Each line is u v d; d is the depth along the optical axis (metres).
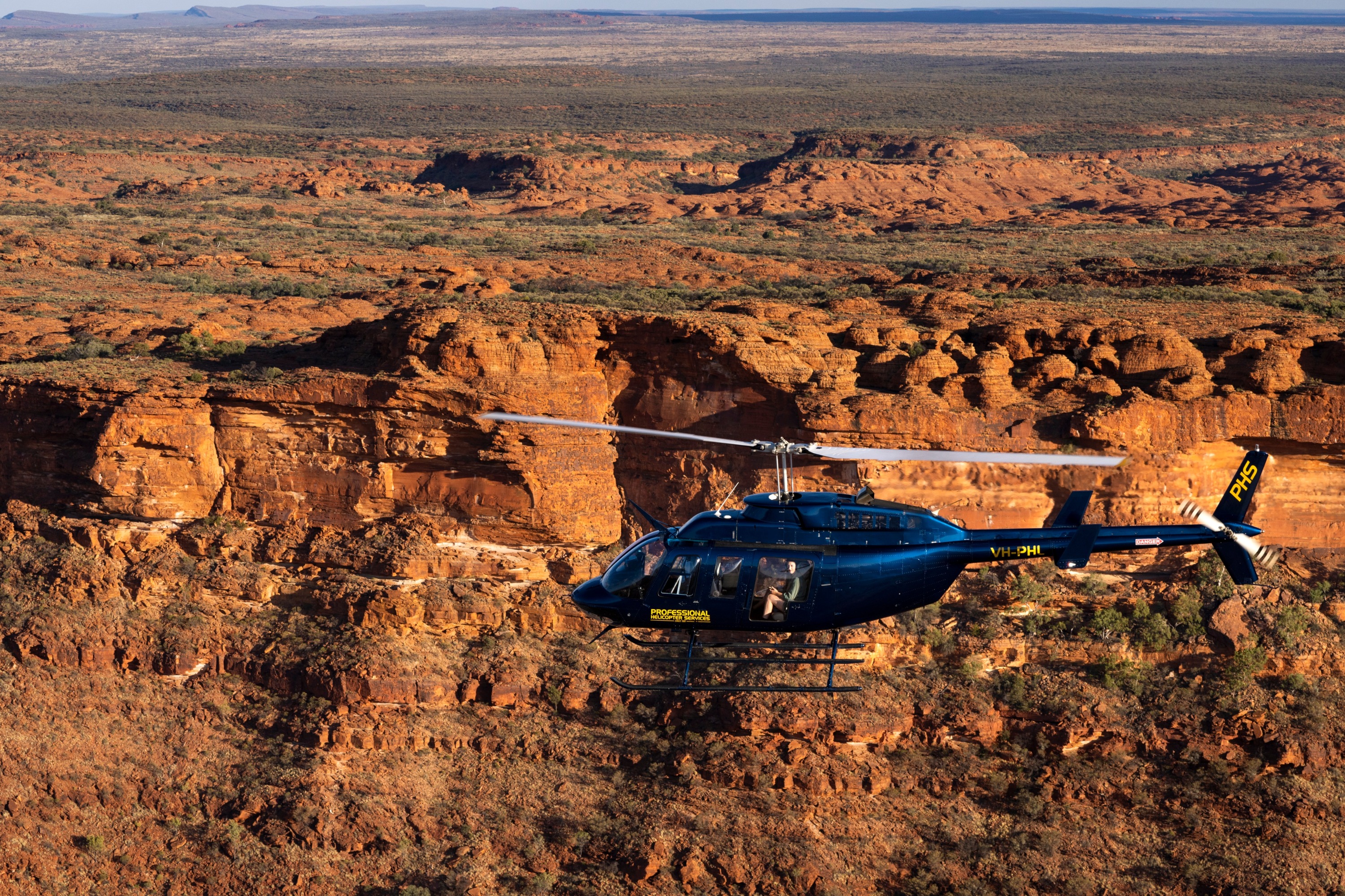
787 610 27.98
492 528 53.75
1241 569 28.91
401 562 52.72
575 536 53.97
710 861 43.53
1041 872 42.81
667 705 47.72
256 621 52.88
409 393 53.41
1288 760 43.94
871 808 44.62
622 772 46.62
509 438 52.97
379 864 45.00
